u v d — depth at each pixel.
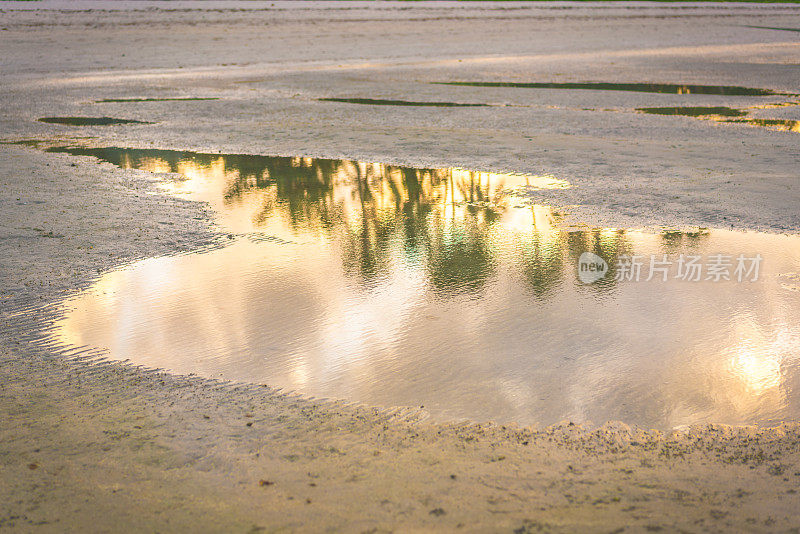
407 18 47.03
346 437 4.45
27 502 3.66
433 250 8.47
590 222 9.35
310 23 44.00
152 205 10.38
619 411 4.91
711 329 6.20
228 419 4.68
